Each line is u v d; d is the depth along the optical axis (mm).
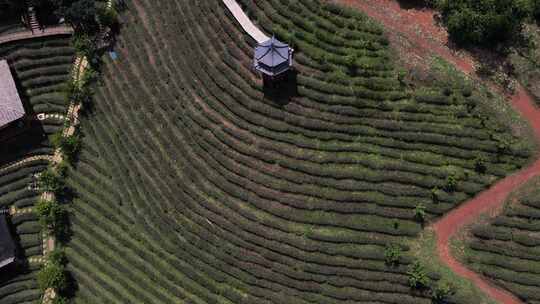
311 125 64438
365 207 62375
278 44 61750
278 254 63844
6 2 79312
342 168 63656
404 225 61656
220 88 68375
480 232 59719
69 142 74688
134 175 71750
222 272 65625
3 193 77750
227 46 68188
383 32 64750
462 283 58812
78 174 75625
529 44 63094
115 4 75375
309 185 64062
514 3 62156
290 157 64875
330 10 65938
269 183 64688
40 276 71250
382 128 63406
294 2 66500
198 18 70188
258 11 67812
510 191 60438
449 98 62406
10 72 77312
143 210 70688
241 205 65938
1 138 78250
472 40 63188
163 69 71812
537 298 57125
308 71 65375
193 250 66875
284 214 63812
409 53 64000
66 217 74750
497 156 61062
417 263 59312
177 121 70125
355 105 63938
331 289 61906
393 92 63438
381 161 62969
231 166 66375
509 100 61688
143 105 72500
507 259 58969
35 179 77750
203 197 67500
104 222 72562
